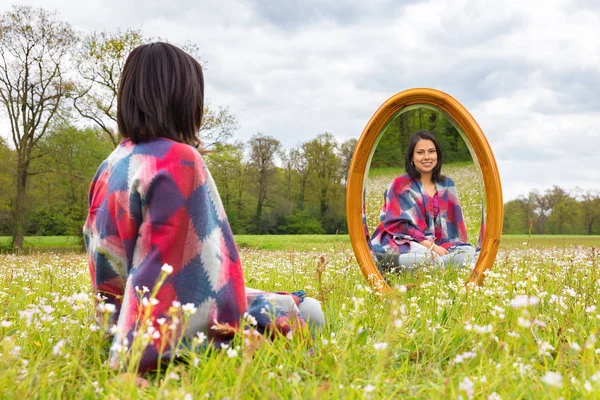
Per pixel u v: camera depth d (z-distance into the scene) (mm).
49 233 34281
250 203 47094
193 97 2418
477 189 4457
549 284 4117
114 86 26609
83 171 30062
